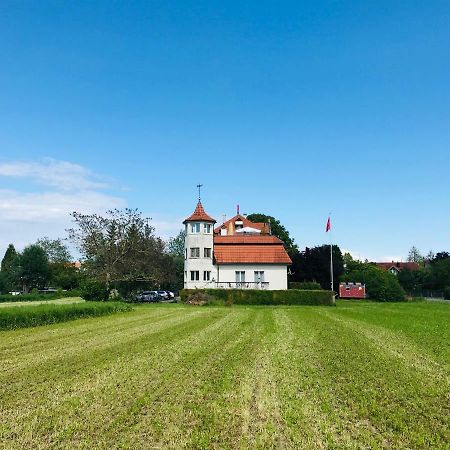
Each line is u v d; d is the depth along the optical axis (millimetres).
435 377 14625
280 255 70625
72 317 37938
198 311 48812
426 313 43906
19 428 9727
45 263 118688
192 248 70750
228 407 11203
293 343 22625
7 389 13062
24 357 18656
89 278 62562
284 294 63688
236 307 57875
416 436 9234
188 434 9375
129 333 27688
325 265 89750
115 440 9078
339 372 15375
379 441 8992
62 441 9039
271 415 10609
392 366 16469
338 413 10820
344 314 43094
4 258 135000
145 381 13969
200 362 17250
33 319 32625
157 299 75125
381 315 41469
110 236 65125
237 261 70250
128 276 65562
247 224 99562
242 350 20266
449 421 10266
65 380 14180
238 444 8867
